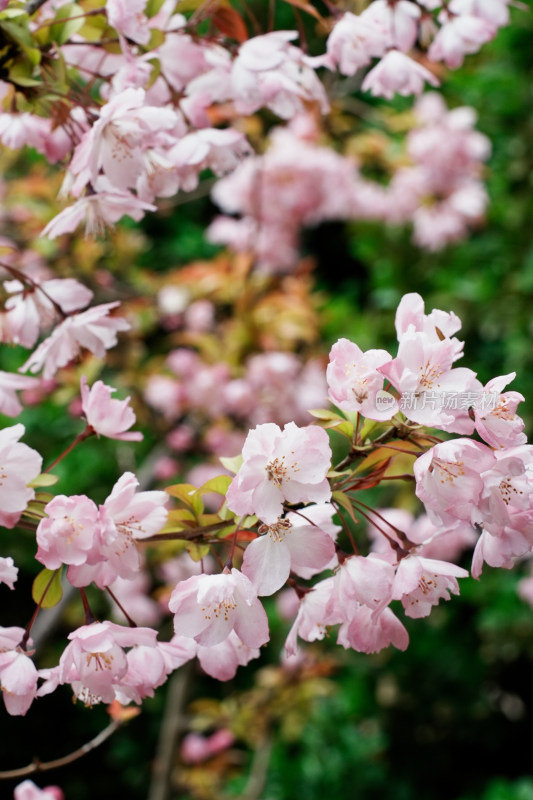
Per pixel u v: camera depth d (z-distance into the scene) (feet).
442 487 3.10
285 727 8.98
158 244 13.91
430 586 3.25
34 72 3.64
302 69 3.98
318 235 15.62
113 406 3.47
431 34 4.19
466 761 13.07
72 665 3.18
